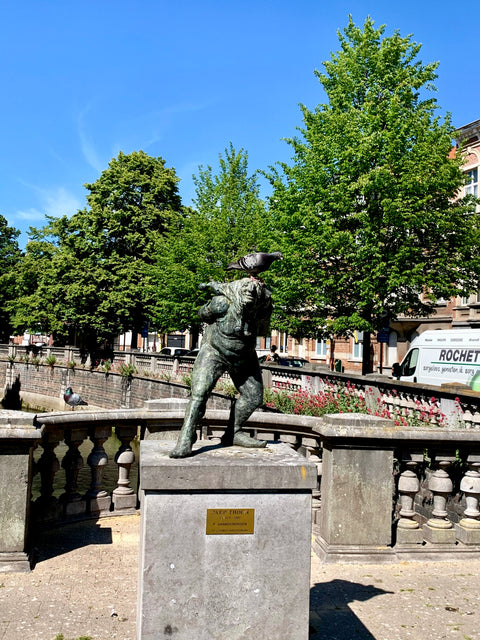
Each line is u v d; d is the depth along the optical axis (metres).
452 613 4.16
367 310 20.61
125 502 6.19
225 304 3.61
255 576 3.14
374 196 19.98
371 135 18.95
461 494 5.77
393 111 19.14
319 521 5.84
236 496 3.14
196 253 27.25
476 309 29.20
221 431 6.62
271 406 16.11
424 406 11.52
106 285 36.03
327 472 5.28
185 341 53.19
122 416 6.05
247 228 27.30
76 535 5.45
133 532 5.57
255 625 3.13
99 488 6.07
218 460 3.21
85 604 4.05
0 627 3.70
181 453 3.26
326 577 4.78
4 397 46.16
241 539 3.14
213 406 20.39
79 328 36.19
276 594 3.16
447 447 5.43
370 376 14.66
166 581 3.07
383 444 5.21
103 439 6.06
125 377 32.44
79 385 37.50
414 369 18.47
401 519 5.43
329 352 37.19
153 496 3.08
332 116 20.28
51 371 41.00
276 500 3.18
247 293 3.50
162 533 3.07
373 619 4.05
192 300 27.86
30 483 4.85
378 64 20.34
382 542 5.20
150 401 6.29
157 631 3.05
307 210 20.39
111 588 4.31
